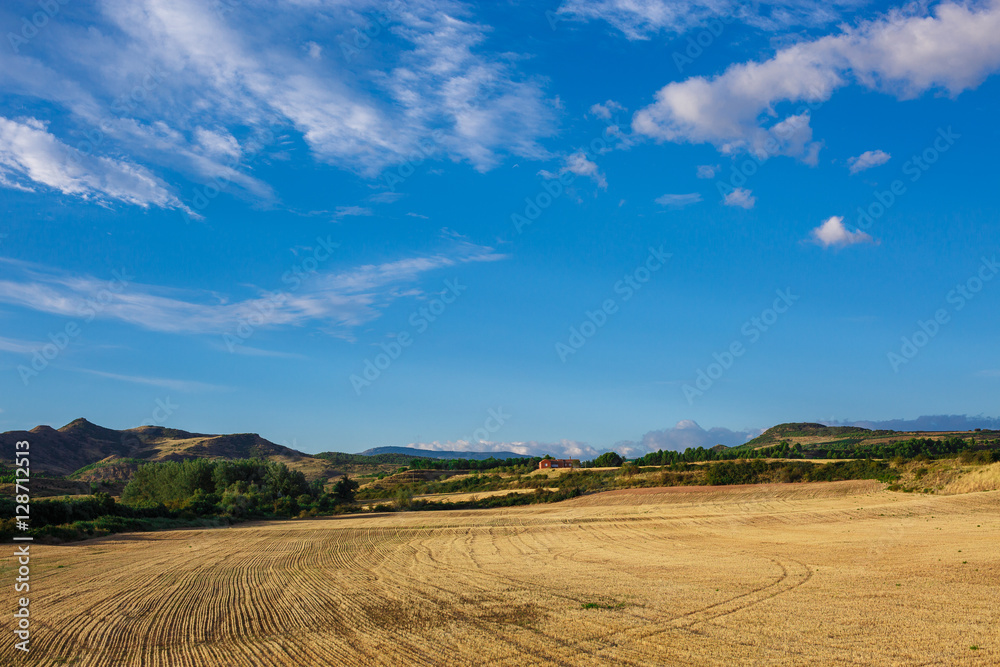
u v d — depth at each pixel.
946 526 37.12
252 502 70.44
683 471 89.38
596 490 81.69
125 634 16.03
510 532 44.47
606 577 23.73
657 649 13.45
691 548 32.88
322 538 43.28
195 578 25.61
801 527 41.03
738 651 13.12
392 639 14.95
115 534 46.41
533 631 15.33
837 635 14.12
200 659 13.73
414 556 32.41
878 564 24.44
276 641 15.07
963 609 16.22
